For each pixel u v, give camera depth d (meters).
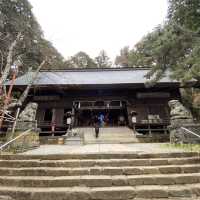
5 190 4.27
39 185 4.53
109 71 22.48
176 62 10.24
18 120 9.61
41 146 11.02
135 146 9.58
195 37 9.44
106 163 5.32
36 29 18.09
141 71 21.55
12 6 16.80
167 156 5.77
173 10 10.77
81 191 4.14
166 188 4.24
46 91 17.73
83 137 13.62
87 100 17.80
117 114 22.08
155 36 10.66
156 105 17.19
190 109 17.59
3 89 10.18
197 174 4.80
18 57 15.57
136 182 4.52
